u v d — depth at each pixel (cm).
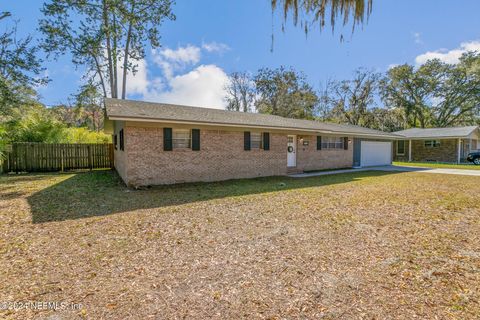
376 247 375
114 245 379
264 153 1243
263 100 3497
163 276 290
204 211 575
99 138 1862
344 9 268
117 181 1002
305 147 1506
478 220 510
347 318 218
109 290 261
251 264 320
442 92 3195
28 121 1424
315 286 269
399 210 588
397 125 3494
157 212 564
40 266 312
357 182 1051
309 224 483
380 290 262
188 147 1009
